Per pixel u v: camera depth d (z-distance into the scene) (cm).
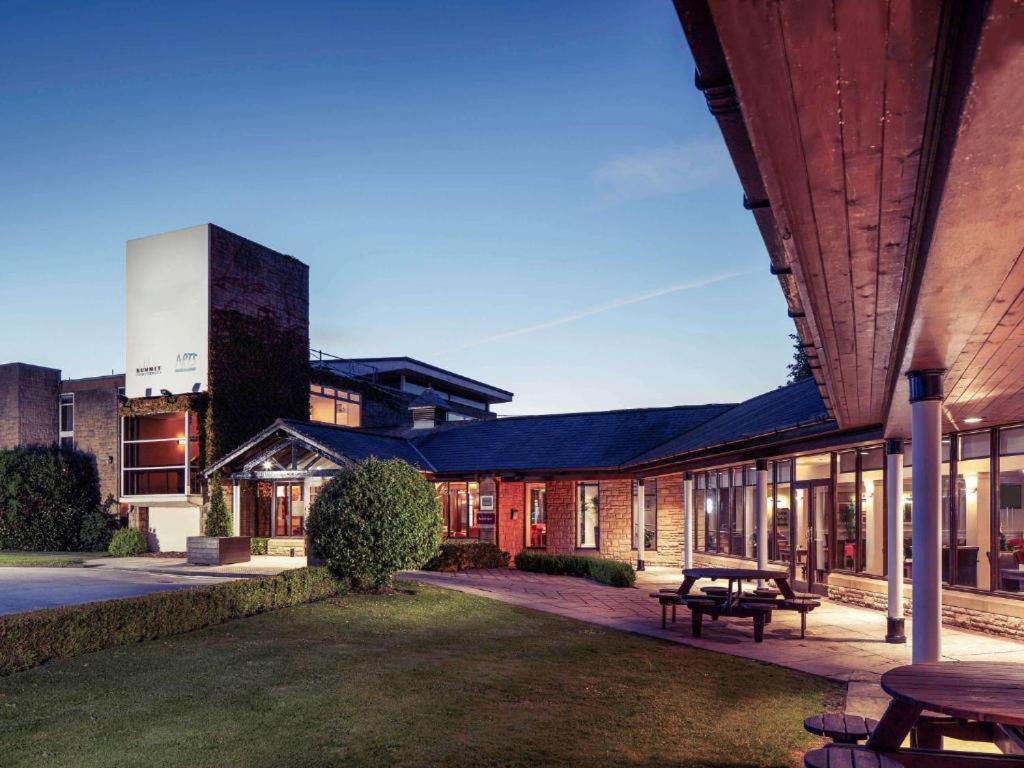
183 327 2659
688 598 1174
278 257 2928
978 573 1173
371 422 3441
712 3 181
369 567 1378
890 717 461
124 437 2767
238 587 1156
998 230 321
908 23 189
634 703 761
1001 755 453
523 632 1152
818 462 1588
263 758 585
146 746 608
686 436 2206
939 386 674
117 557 2542
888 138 253
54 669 830
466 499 2458
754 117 238
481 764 578
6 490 2903
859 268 398
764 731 678
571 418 2681
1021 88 206
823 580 1574
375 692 770
